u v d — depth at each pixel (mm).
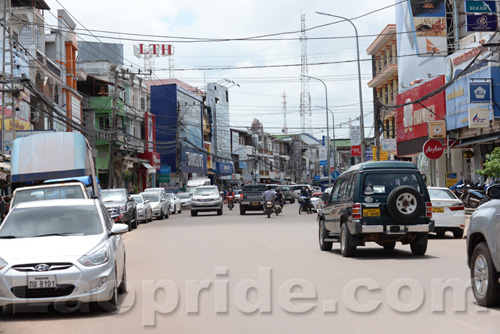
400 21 47500
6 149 28734
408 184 14648
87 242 9023
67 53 49719
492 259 8156
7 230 9703
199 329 7641
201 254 16422
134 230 28859
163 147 70938
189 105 76875
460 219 19547
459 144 36188
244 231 25188
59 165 22734
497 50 28703
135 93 67062
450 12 39312
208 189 43625
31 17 41406
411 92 43719
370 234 14547
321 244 17016
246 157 108938
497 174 26812
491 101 30562
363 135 42719
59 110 44375
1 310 9172
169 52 79375
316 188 77812
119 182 59625
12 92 28516
